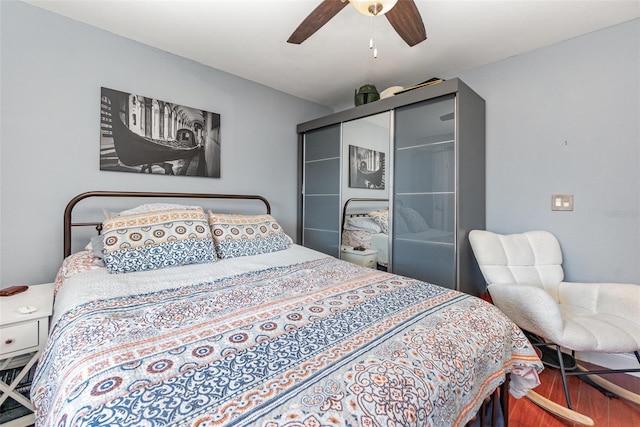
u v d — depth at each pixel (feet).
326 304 3.81
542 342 6.72
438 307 3.74
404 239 7.84
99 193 6.35
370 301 3.93
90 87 6.48
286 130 10.37
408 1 4.23
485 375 3.15
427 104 7.31
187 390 2.06
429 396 2.32
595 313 5.79
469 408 2.79
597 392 5.51
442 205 7.07
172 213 6.05
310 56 7.70
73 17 6.19
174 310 3.53
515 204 7.58
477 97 7.59
